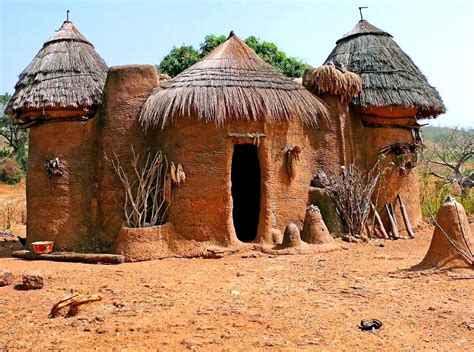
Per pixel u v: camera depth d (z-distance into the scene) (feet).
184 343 18.29
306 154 42.01
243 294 24.68
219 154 37.63
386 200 44.96
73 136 40.45
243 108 37.47
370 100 43.98
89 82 40.98
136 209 37.45
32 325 21.52
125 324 20.59
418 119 48.75
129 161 39.91
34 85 40.52
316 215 38.99
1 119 152.66
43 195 40.37
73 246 39.50
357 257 34.32
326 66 42.83
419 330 18.89
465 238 26.91
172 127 38.63
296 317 20.59
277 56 89.86
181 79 39.32
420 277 26.22
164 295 25.03
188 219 37.35
